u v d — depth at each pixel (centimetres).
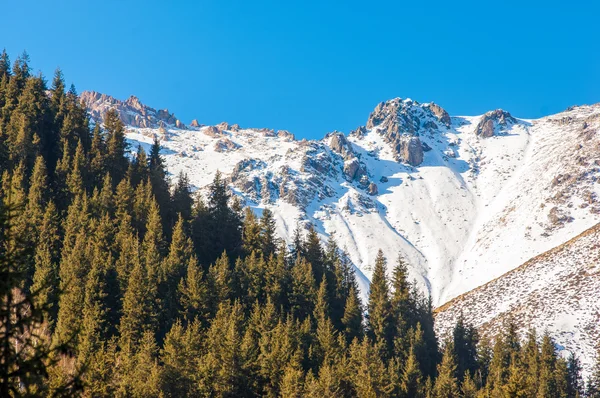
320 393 5650
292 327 6838
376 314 8275
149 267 6875
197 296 6875
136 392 4859
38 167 8325
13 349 1256
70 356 1391
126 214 8131
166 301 6825
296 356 6188
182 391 5372
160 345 6359
